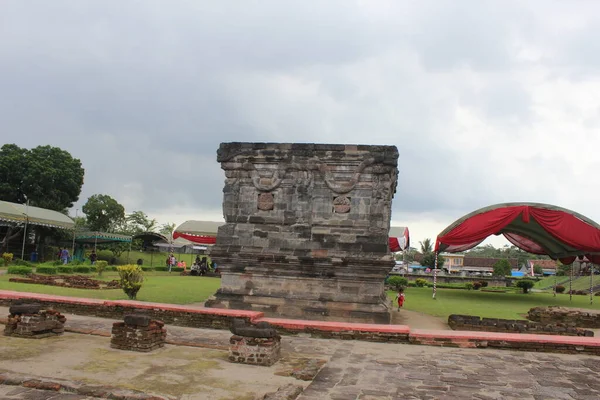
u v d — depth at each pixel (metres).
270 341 11.14
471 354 13.07
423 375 10.66
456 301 31.61
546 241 36.88
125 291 22.05
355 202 19.95
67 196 55.50
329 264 19.22
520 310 27.64
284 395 8.45
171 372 10.11
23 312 12.85
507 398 9.05
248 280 20.14
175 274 48.88
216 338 14.27
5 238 43.34
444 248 33.31
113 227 69.25
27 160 52.41
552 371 11.33
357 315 18.81
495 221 28.02
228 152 21.11
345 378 10.21
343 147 20.23
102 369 10.06
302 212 20.28
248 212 20.72
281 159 20.67
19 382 8.60
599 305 33.25
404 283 43.88
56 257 50.09
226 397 8.60
